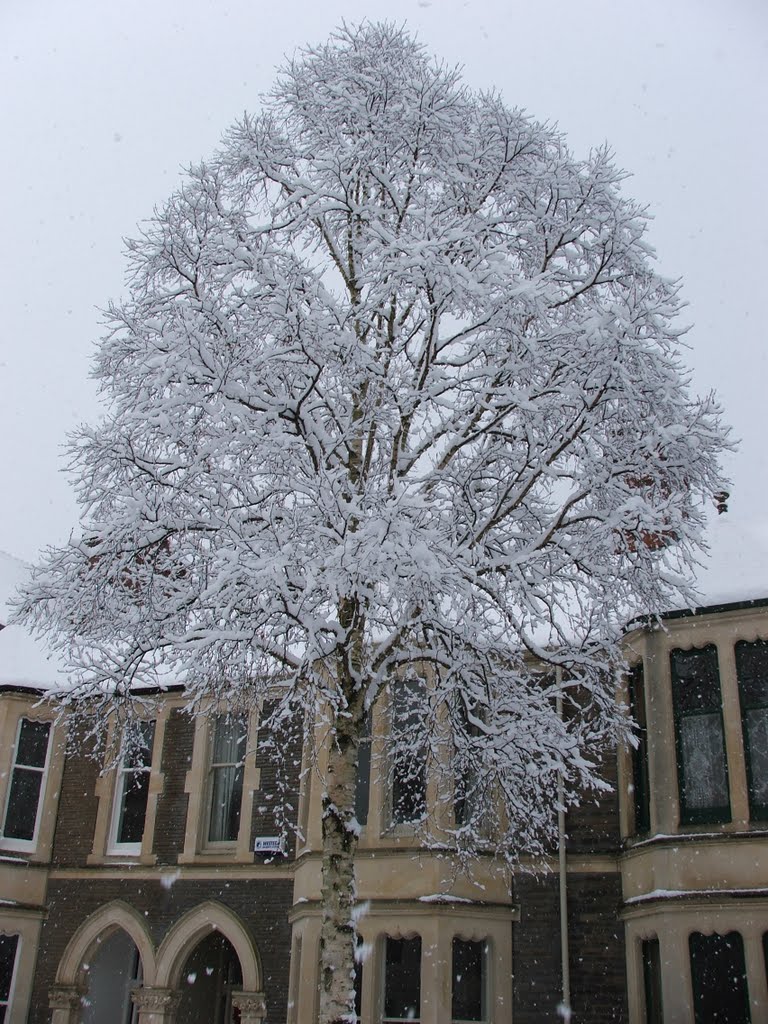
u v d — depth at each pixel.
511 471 11.62
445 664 10.84
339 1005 9.29
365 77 12.41
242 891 16.92
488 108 12.38
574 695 15.31
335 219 12.55
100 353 11.54
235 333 10.66
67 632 11.05
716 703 13.62
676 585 11.31
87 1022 19.14
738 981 12.32
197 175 12.12
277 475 10.58
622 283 11.56
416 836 14.52
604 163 11.76
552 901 14.45
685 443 10.53
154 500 10.34
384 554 8.68
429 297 10.84
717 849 12.75
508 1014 13.96
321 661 10.95
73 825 18.88
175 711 18.84
